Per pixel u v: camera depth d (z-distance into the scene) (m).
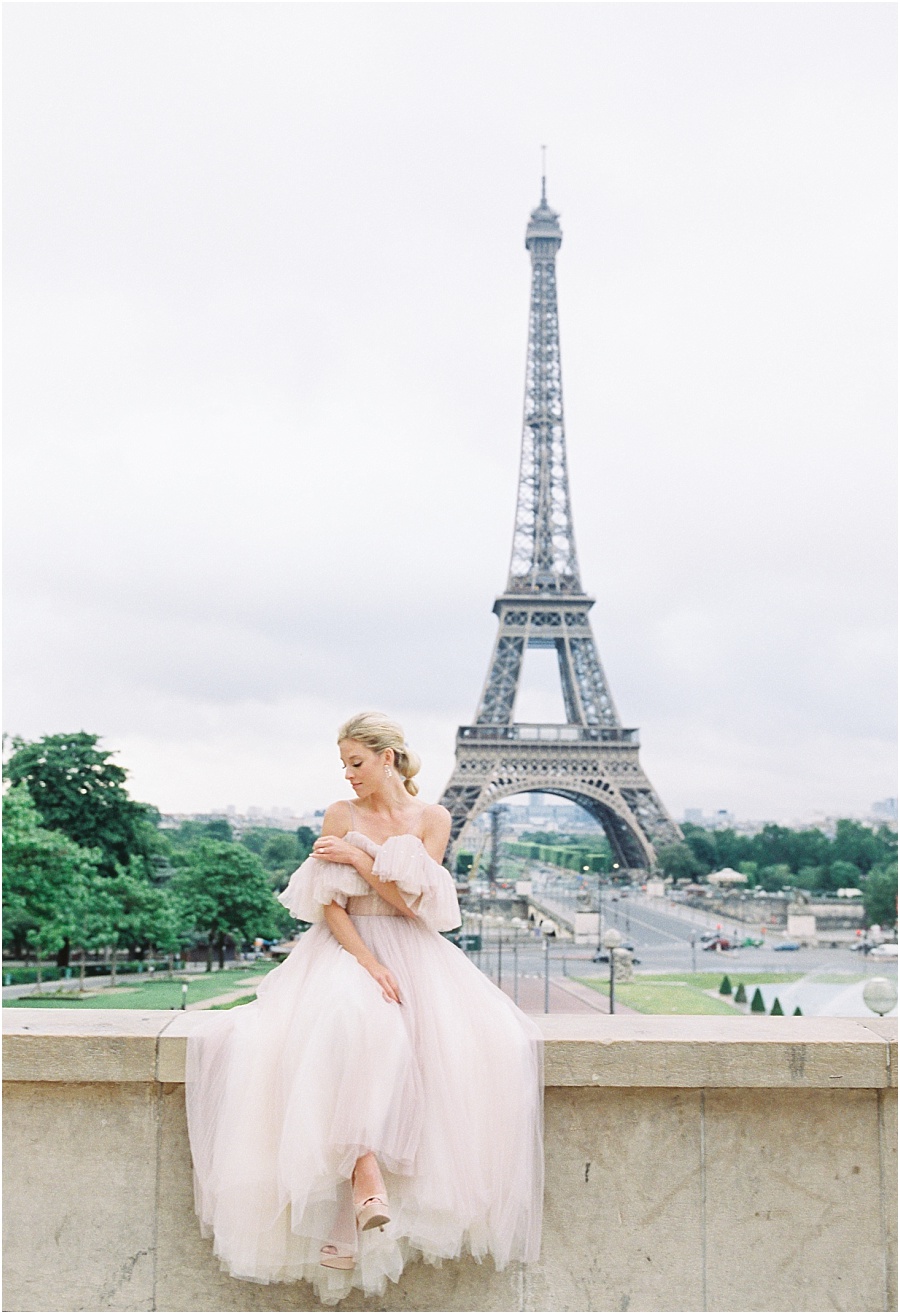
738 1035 6.14
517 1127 5.52
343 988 5.46
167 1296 5.90
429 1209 5.28
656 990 78.31
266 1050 5.59
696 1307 5.93
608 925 127.69
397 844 5.80
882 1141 6.06
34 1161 6.00
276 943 94.31
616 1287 5.93
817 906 133.50
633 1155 6.01
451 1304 5.84
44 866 64.12
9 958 80.88
